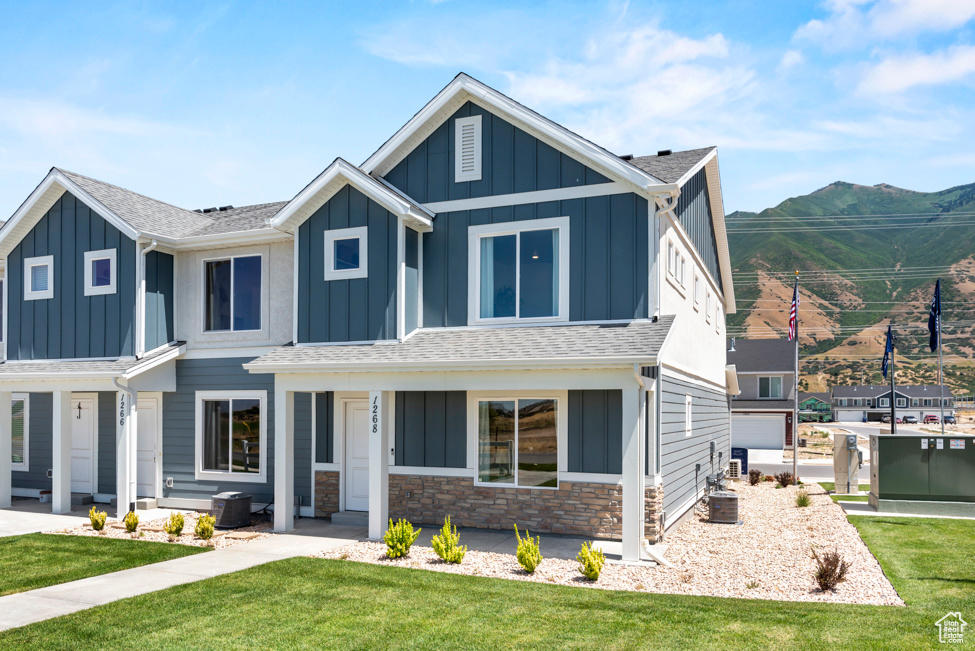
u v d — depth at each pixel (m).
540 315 14.45
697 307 19.16
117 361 16.97
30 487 19.39
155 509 17.44
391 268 14.81
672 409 14.98
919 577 10.64
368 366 13.57
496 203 14.87
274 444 15.95
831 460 39.12
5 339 18.66
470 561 11.59
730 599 9.48
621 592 9.81
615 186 13.98
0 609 9.00
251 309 17.30
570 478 13.75
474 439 14.59
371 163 15.70
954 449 17.05
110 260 17.48
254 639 7.89
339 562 11.48
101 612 8.84
